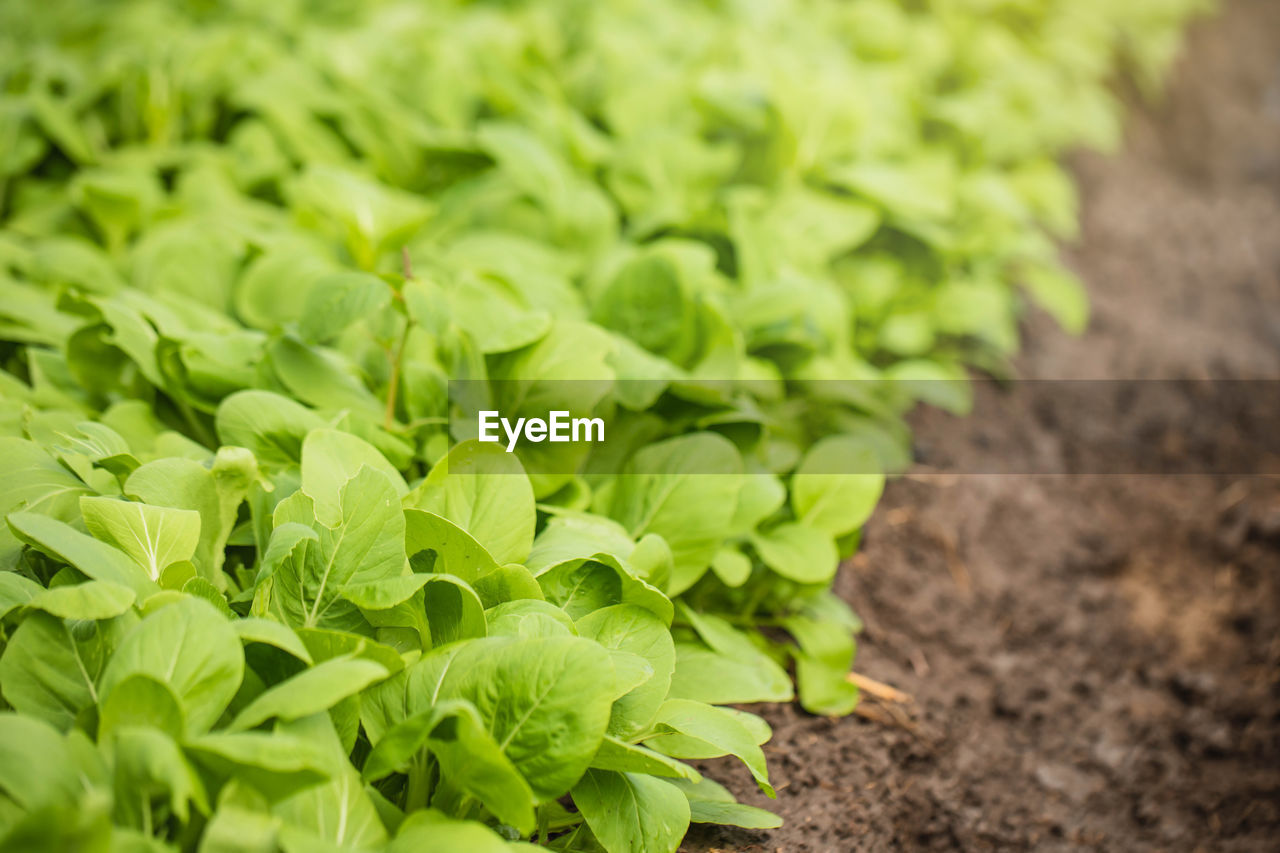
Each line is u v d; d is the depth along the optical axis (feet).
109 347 4.91
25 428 4.69
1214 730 5.23
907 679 5.16
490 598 4.51
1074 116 9.05
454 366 4.94
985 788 4.98
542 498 4.82
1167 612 5.57
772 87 6.07
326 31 7.84
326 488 4.49
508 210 5.69
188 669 4.19
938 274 6.41
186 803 4.13
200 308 5.09
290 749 4.10
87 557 4.29
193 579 4.40
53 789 4.09
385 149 6.14
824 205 6.00
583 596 4.56
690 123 6.65
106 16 8.11
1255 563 5.69
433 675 4.33
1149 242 9.22
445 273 5.29
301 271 5.21
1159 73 11.55
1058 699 5.25
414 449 4.82
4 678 4.24
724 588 4.98
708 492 4.80
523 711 4.26
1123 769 5.12
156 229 5.47
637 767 4.37
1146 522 6.03
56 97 6.80
